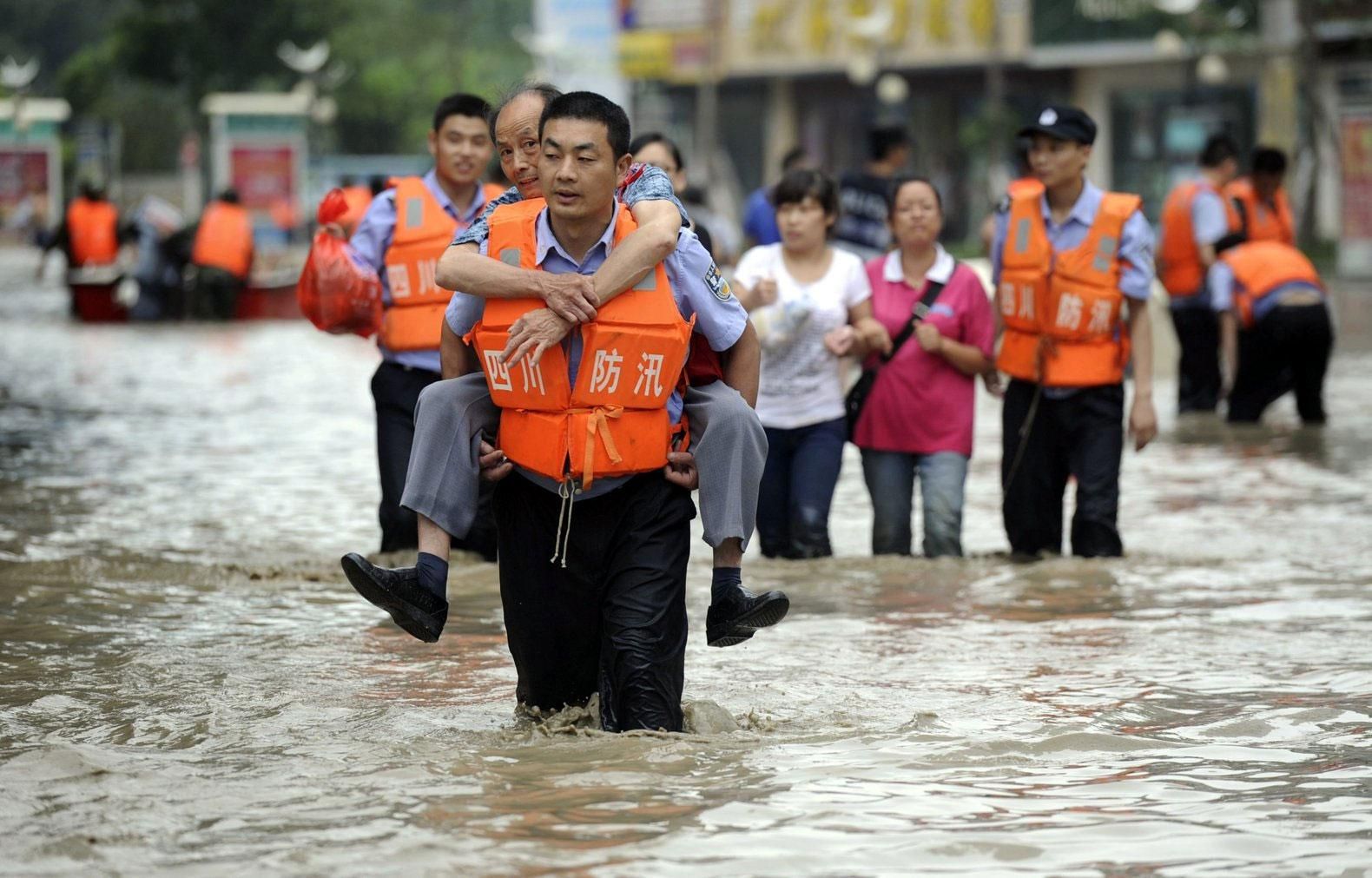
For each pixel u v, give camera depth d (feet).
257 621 64.13
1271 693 52.65
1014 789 42.06
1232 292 129.90
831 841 37.81
